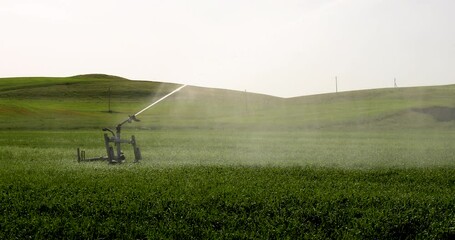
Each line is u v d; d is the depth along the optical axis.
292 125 98.75
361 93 159.12
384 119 102.88
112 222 14.02
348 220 14.63
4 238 12.71
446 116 105.50
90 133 71.62
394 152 39.66
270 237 13.13
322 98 156.00
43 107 142.12
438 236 13.42
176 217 14.78
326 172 25.17
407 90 158.75
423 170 26.23
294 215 15.11
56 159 31.36
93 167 26.12
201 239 12.87
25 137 58.97
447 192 19.27
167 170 25.12
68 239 12.74
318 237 13.03
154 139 57.66
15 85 192.88
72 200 16.56
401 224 14.12
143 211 15.28
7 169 25.23
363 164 29.47
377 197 17.50
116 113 135.88
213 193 17.88
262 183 20.72
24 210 15.42
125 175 22.81
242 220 14.54
